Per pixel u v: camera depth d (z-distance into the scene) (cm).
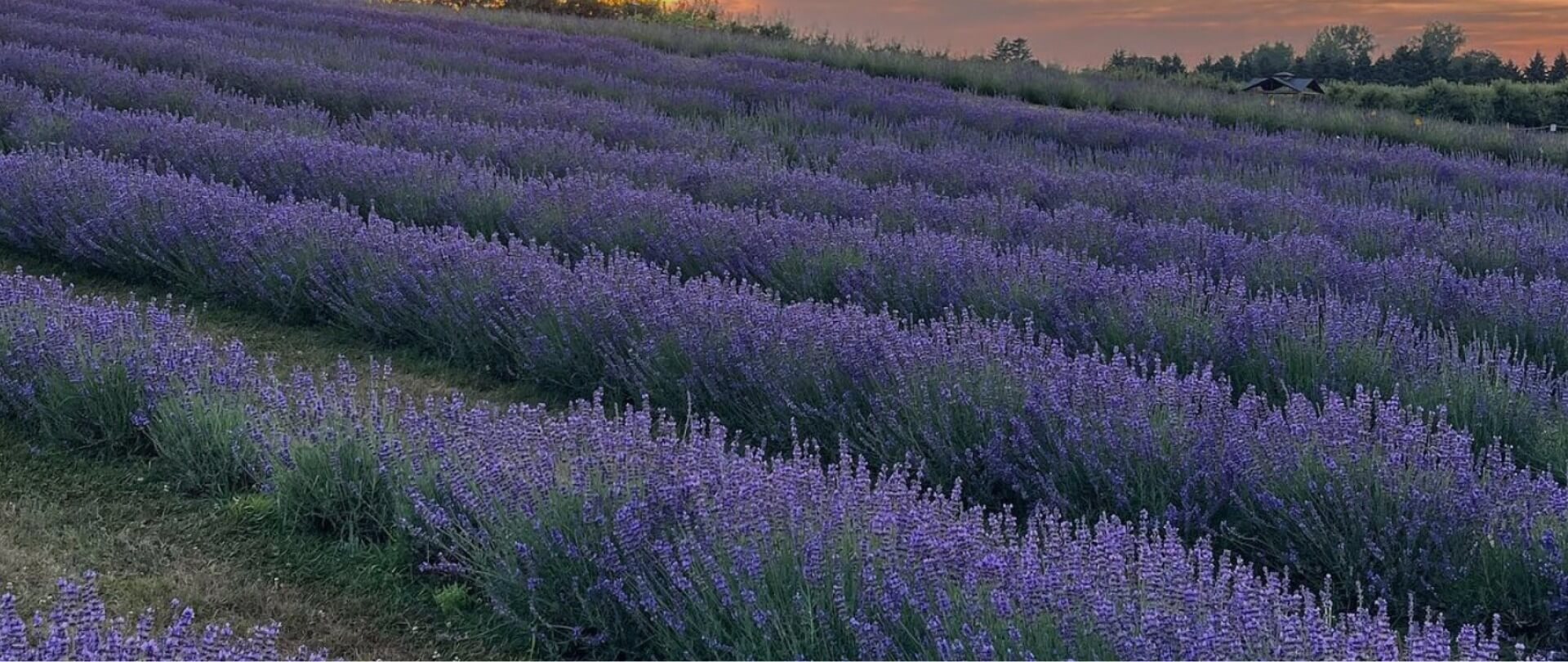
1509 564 413
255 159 934
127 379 521
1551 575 403
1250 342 635
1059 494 477
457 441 464
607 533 402
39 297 584
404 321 687
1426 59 8850
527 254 720
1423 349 616
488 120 1338
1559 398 563
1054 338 681
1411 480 443
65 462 499
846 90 1817
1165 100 2100
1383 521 430
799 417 557
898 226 919
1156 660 310
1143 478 468
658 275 694
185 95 1252
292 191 910
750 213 874
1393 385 591
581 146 1111
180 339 583
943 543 357
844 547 367
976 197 1089
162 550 437
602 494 412
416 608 416
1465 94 3177
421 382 641
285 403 502
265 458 478
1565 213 1209
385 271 705
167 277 765
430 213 876
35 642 354
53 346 532
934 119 1638
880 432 519
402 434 487
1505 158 1820
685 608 372
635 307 637
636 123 1323
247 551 443
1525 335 698
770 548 368
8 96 1101
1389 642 298
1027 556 347
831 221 926
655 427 583
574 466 430
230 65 1486
